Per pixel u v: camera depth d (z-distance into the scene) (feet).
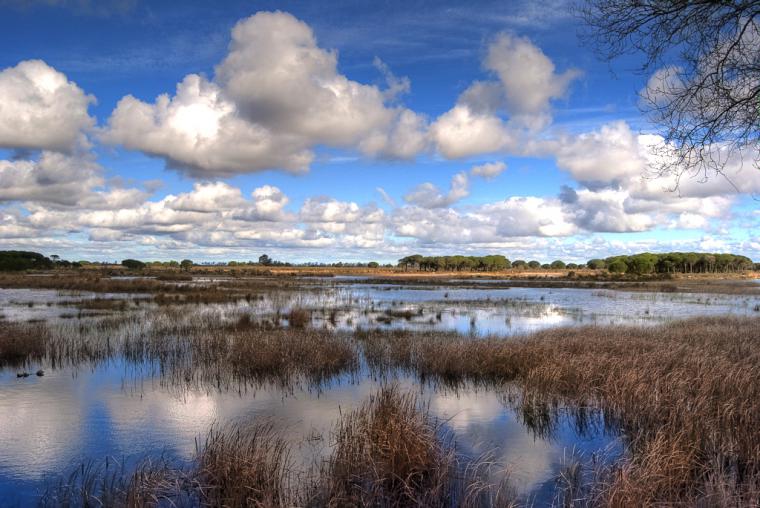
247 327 71.61
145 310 96.37
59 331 66.90
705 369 37.22
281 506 20.29
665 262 465.88
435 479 22.90
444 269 591.37
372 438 25.07
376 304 123.24
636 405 32.32
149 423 32.30
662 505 19.77
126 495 21.03
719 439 25.80
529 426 32.01
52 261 384.06
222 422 32.48
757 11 15.89
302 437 29.40
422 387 41.68
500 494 21.90
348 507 20.85
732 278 380.17
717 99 16.76
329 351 49.42
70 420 32.89
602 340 52.44
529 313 106.63
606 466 24.48
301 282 236.02
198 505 21.49
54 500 21.79
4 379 43.75
